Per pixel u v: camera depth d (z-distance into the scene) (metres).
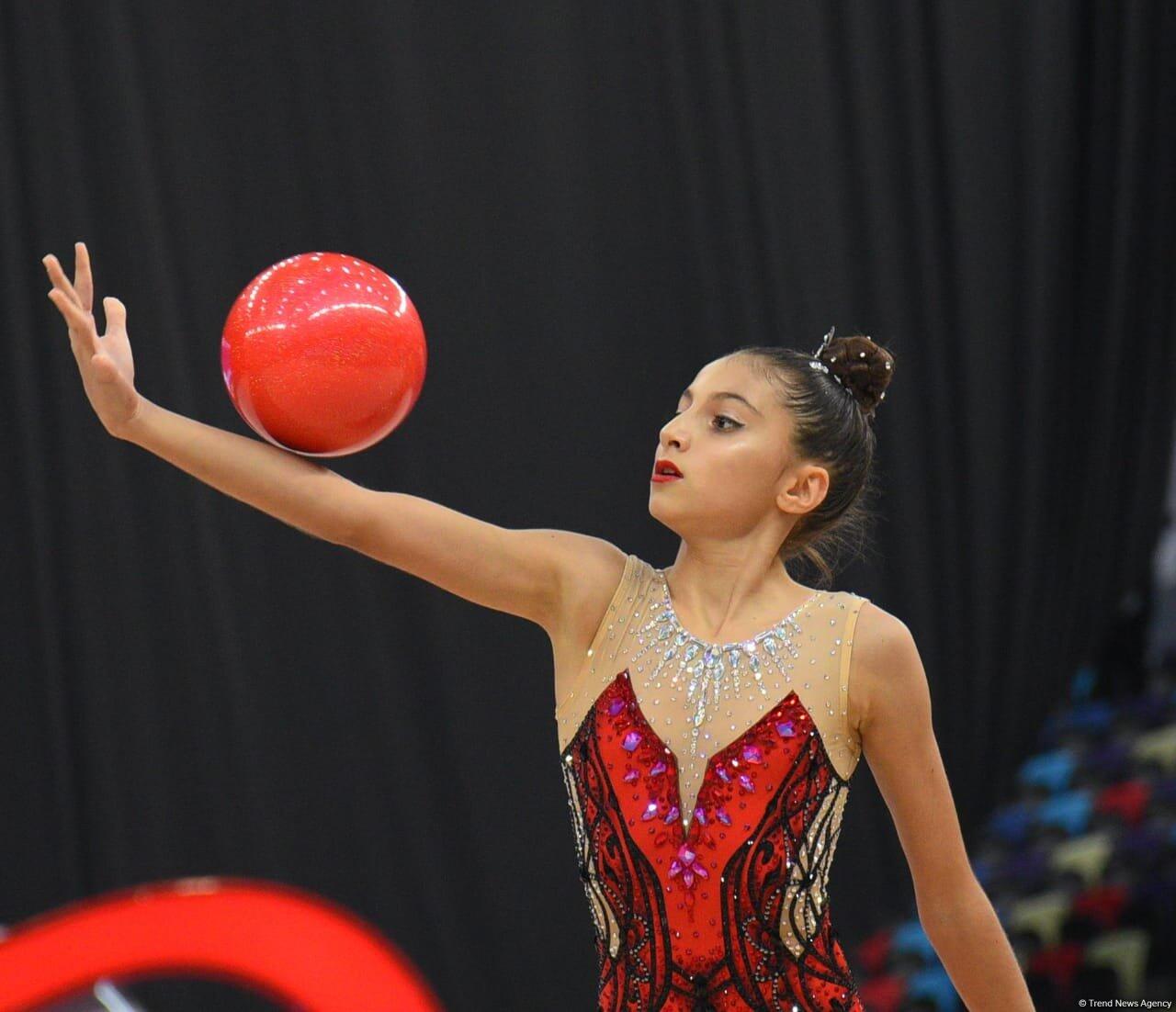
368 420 5.55
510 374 14.38
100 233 13.23
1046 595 16.47
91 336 5.29
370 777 14.01
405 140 14.05
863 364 6.32
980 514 16.06
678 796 5.51
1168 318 16.97
